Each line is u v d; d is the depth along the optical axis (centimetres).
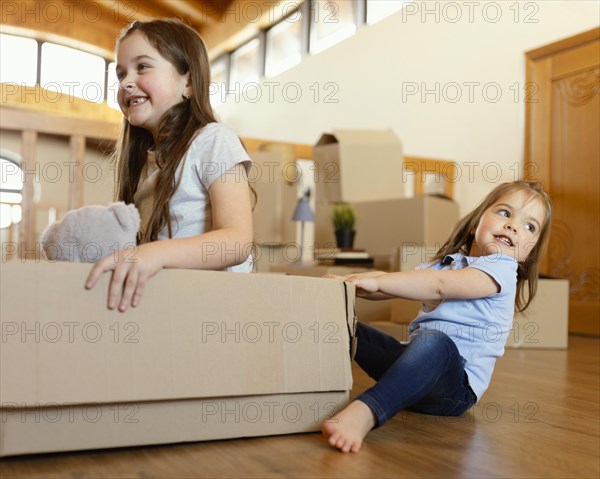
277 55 567
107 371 73
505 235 112
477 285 102
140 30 108
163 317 77
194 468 70
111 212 86
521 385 137
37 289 71
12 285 70
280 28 562
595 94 270
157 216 100
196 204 101
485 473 72
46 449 72
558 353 198
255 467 71
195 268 83
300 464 73
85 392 72
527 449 83
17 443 70
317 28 502
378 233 259
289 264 295
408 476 70
